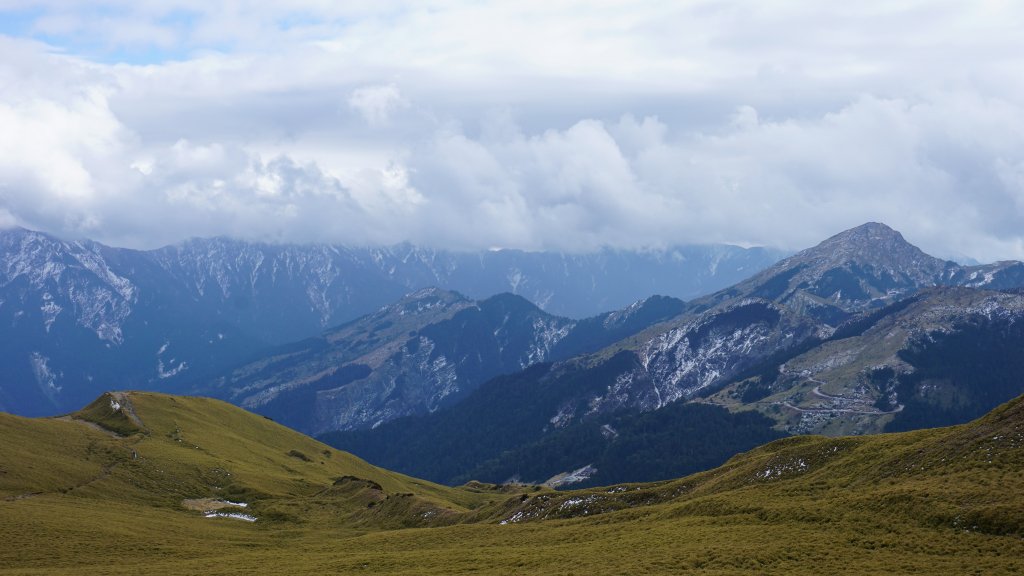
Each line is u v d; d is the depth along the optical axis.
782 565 91.19
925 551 89.44
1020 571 80.62
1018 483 96.75
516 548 124.00
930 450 117.00
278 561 132.88
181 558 140.62
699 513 123.62
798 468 136.50
